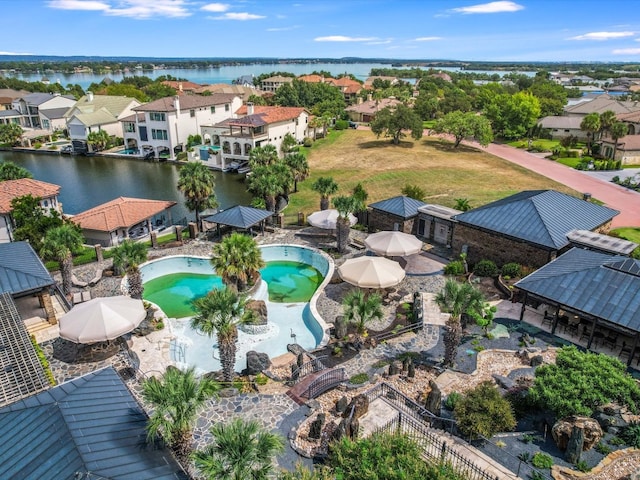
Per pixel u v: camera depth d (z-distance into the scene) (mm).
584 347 24297
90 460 12219
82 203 62062
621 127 74250
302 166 59531
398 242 33531
